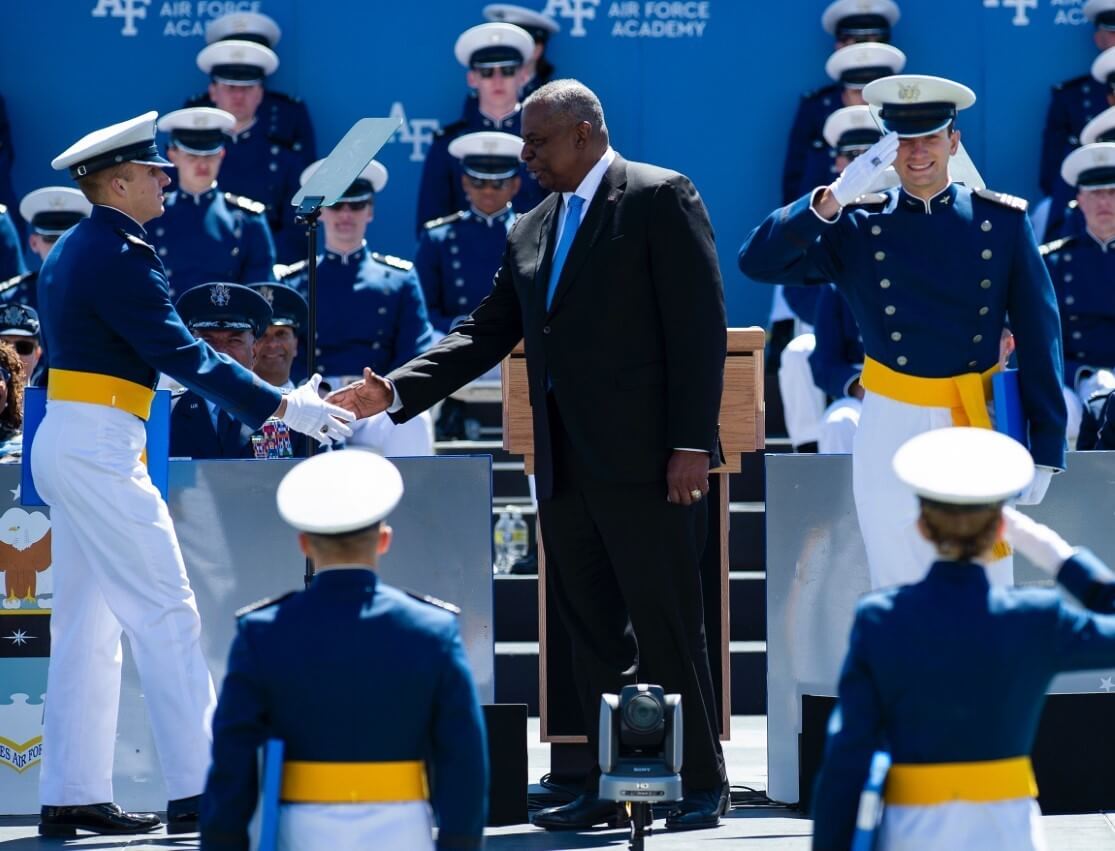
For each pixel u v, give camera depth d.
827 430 25.91
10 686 18.92
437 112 35.19
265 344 23.16
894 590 11.20
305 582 18.30
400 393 17.83
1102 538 19.25
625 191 16.81
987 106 35.28
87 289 16.59
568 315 16.81
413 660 11.05
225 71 33.12
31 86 34.72
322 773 10.98
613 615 17.44
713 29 35.16
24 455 17.36
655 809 18.11
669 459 16.77
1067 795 17.67
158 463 17.36
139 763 18.92
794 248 16.55
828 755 10.83
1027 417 16.72
